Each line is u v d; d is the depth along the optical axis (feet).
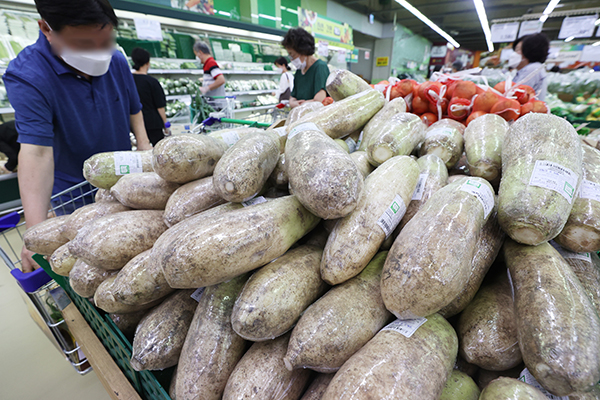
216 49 18.43
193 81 17.79
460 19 34.35
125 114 7.14
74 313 4.40
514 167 2.81
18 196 10.37
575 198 2.59
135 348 2.92
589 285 2.59
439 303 2.21
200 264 2.41
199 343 2.73
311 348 2.30
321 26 25.54
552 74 12.76
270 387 2.45
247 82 20.33
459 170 4.19
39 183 5.09
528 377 2.27
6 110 10.34
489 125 3.85
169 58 16.33
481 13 26.53
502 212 2.62
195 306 3.21
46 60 5.40
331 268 2.57
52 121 5.64
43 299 4.50
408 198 3.03
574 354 1.88
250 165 2.92
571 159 2.65
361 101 4.70
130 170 4.25
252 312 2.40
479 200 2.60
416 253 2.27
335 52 27.30
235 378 2.51
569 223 2.62
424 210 2.66
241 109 18.48
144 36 13.92
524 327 2.15
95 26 4.88
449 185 2.87
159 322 3.04
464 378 2.44
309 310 2.51
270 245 2.65
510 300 2.56
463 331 2.53
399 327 2.34
